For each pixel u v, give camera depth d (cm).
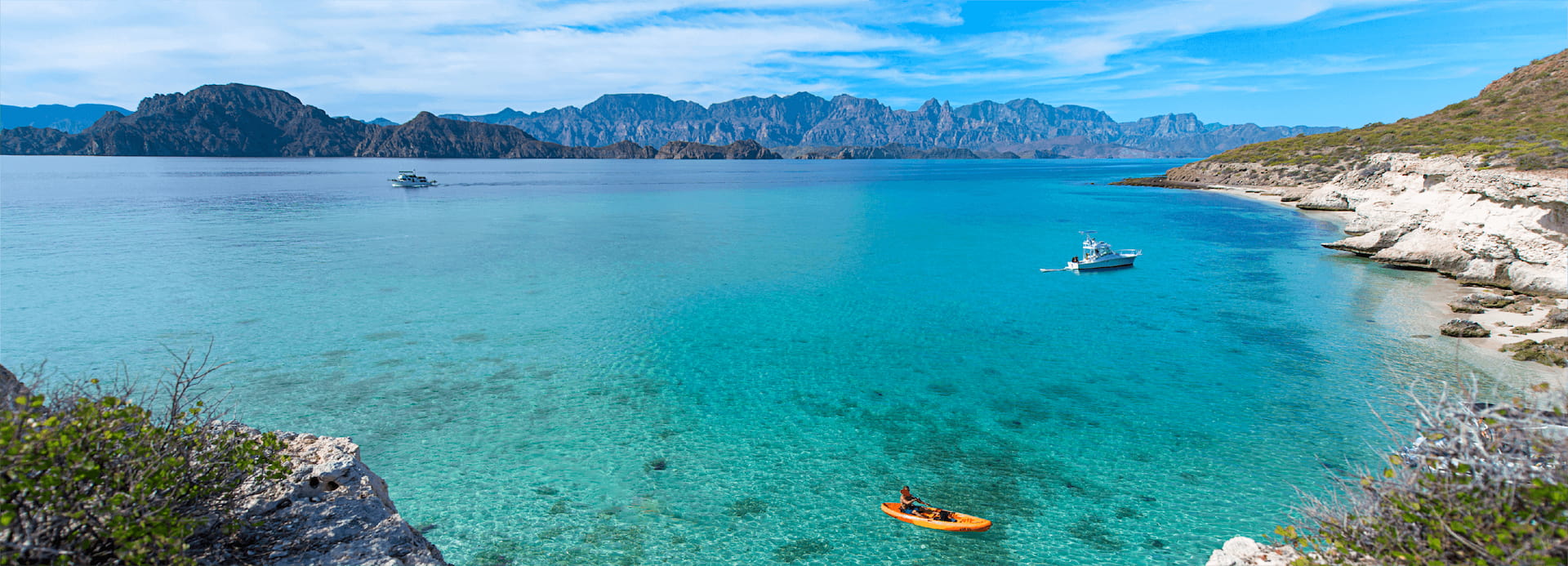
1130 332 4403
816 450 2828
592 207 13225
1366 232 7406
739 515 2364
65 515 789
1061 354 3988
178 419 1030
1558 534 800
